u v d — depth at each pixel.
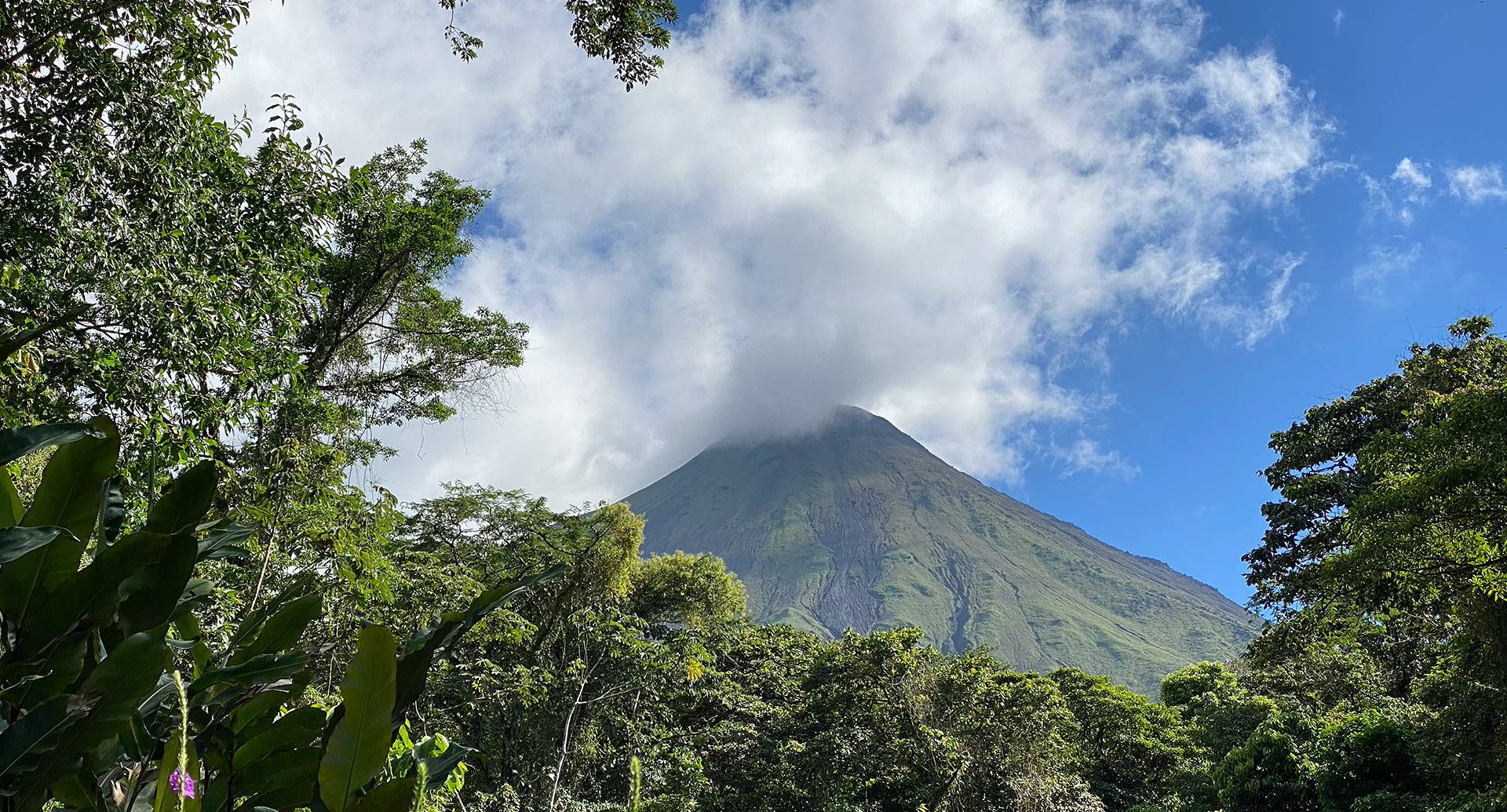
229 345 7.53
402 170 15.78
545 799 18.91
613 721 22.30
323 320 15.13
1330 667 31.98
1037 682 24.83
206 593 1.69
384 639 1.32
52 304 6.25
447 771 1.92
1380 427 21.36
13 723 1.23
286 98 9.11
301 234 9.30
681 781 22.33
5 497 1.46
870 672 24.78
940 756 23.09
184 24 7.27
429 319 17.80
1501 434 11.49
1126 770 33.31
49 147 6.34
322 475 9.46
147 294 6.57
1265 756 22.50
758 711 26.77
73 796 1.28
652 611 32.38
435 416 18.39
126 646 1.24
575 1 7.02
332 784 1.27
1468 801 16.09
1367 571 13.98
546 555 22.95
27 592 1.34
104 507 1.59
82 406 6.73
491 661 19.98
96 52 6.69
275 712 1.58
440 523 22.83
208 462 1.52
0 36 6.32
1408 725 21.05
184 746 1.15
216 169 8.16
